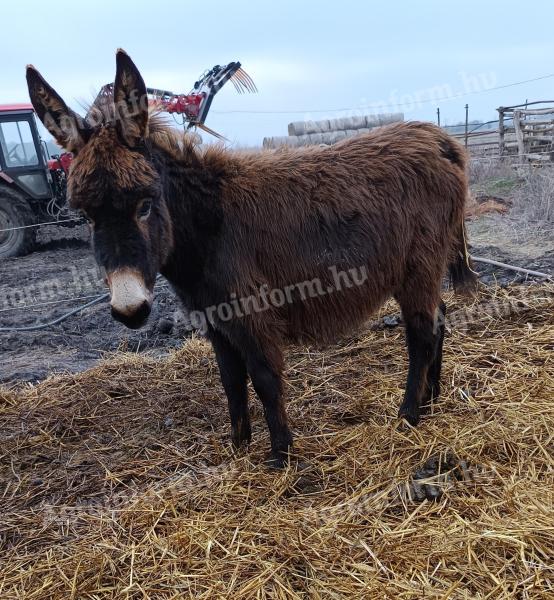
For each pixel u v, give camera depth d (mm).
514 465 2814
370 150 3223
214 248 2840
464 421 3244
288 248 2947
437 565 2236
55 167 11039
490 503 2543
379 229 3082
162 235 2559
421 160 3234
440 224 3330
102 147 2363
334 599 2139
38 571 2449
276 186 2986
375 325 4719
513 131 15742
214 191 2854
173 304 6262
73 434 3662
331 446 3170
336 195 3027
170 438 3498
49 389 4293
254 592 2205
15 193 10531
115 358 4941
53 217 10992
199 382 4211
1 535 2754
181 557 2436
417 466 2900
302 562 2361
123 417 3807
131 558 2457
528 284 5242
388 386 3758
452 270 3727
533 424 3084
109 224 2379
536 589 2076
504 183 11805
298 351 4453
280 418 3029
